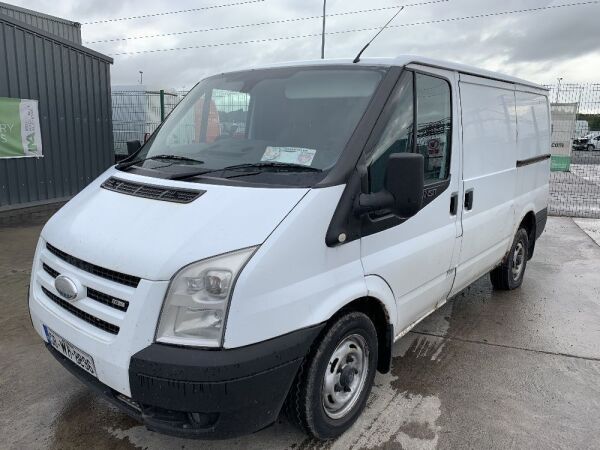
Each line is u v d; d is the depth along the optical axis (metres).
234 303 2.32
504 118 4.72
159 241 2.46
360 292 2.87
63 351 2.82
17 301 5.09
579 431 3.19
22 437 3.05
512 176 4.95
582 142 30.70
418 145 3.37
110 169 3.54
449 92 3.74
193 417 2.42
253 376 2.36
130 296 2.39
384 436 3.10
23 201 9.79
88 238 2.69
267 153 3.06
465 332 4.68
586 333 4.68
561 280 6.29
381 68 3.23
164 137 3.71
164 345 2.34
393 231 3.17
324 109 3.15
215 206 2.58
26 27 9.42
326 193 2.68
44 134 10.07
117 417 3.25
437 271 3.72
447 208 3.75
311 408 2.76
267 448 2.98
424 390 3.63
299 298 2.54
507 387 3.70
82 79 10.86
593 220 10.45
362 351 3.11
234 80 3.72
